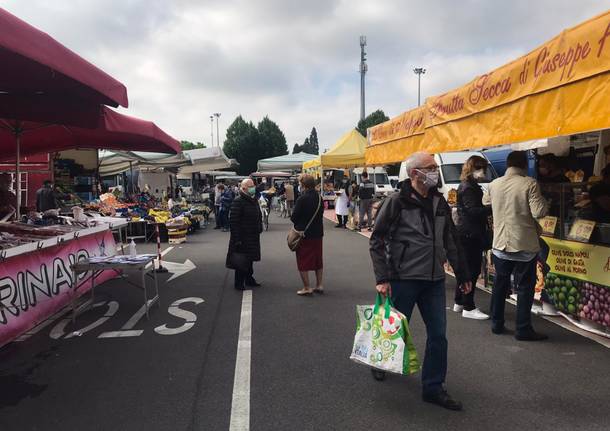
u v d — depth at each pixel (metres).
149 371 4.27
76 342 5.11
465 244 5.55
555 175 6.05
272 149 69.06
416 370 3.52
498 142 5.23
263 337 5.18
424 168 3.51
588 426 3.21
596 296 5.04
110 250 8.41
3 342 4.95
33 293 5.68
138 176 22.81
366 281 8.11
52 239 6.10
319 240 7.08
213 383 3.99
